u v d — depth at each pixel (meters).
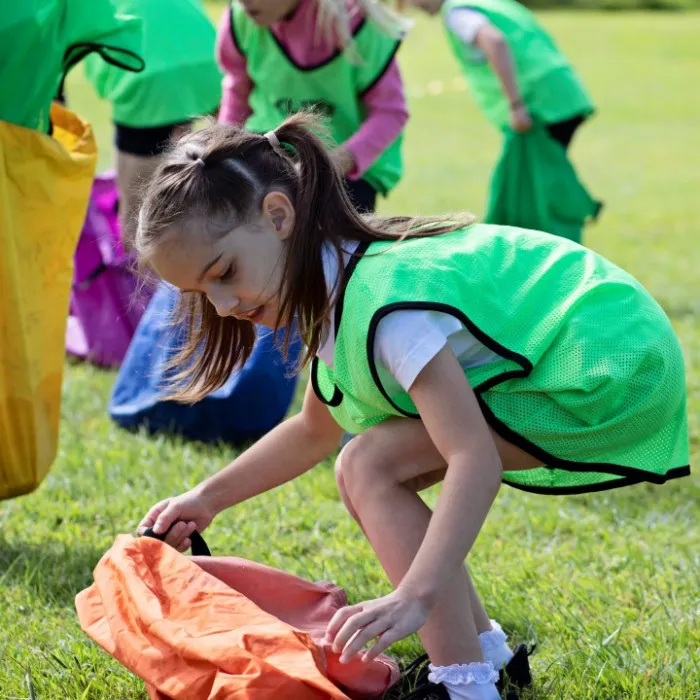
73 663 3.31
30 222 4.04
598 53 29.11
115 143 6.54
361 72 5.15
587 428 2.92
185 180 2.82
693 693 3.15
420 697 2.96
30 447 4.11
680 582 3.90
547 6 42.28
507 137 7.84
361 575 3.98
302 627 3.18
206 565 3.18
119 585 3.00
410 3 7.97
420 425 2.98
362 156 5.10
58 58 4.09
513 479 3.18
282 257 2.89
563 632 3.52
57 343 4.26
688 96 22.33
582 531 4.47
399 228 3.06
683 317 7.69
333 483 4.92
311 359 3.17
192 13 6.54
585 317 2.96
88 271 6.65
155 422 5.51
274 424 5.48
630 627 3.54
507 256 3.04
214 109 6.58
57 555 4.13
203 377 3.54
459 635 2.88
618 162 15.70
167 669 2.76
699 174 14.70
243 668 2.66
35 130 4.02
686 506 4.70
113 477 4.96
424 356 2.76
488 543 4.30
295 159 3.02
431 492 4.89
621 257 9.73
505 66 7.53
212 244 2.80
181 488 4.82
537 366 2.93
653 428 3.00
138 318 6.59
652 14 40.59
